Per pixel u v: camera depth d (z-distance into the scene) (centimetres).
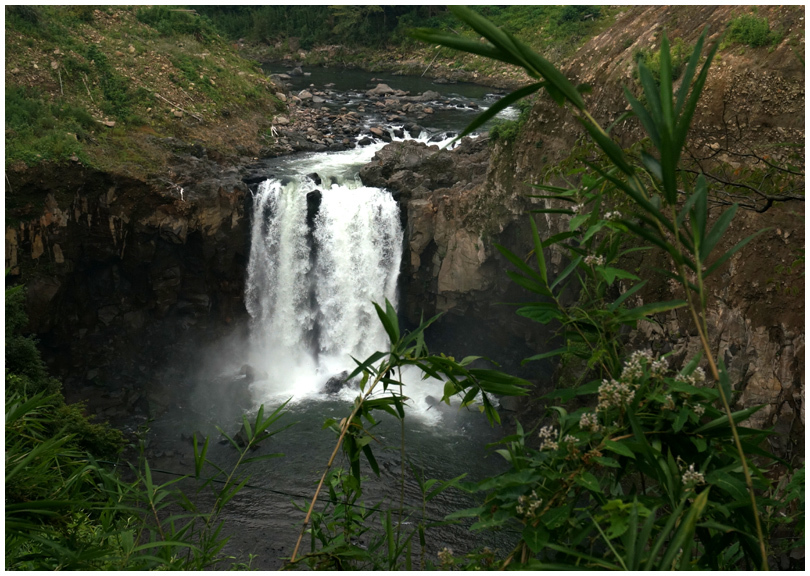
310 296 2994
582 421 312
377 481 2062
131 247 2670
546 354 354
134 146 2881
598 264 346
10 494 490
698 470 317
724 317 1711
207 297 2891
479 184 2800
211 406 2666
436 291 2891
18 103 2802
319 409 2628
